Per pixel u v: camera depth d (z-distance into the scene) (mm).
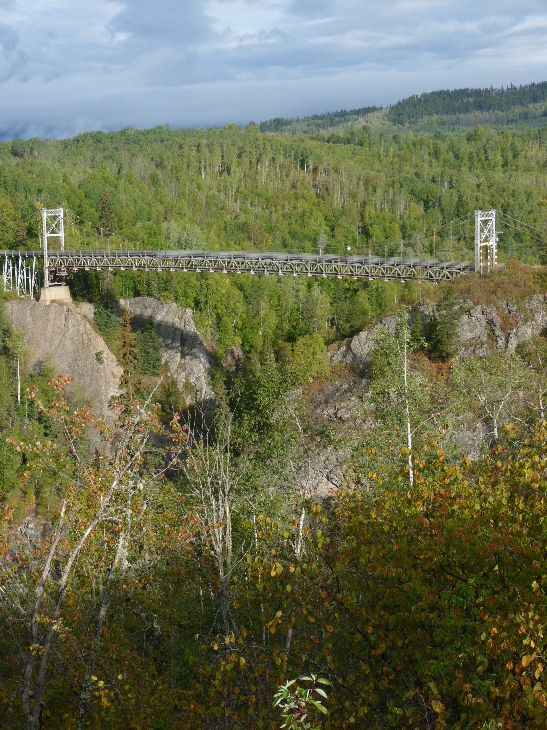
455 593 12969
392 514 15438
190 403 108750
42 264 121188
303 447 35312
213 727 14438
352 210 190500
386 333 38969
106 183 188625
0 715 16031
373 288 115875
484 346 64000
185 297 123250
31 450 17828
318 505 15594
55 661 15977
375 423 39094
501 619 11711
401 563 13508
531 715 10062
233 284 129000
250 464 32781
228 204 194500
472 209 185000
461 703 11133
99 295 122375
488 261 75938
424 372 58594
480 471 15906
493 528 13875
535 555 12695
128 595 18656
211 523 20688
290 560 14766
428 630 13148
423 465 16875
